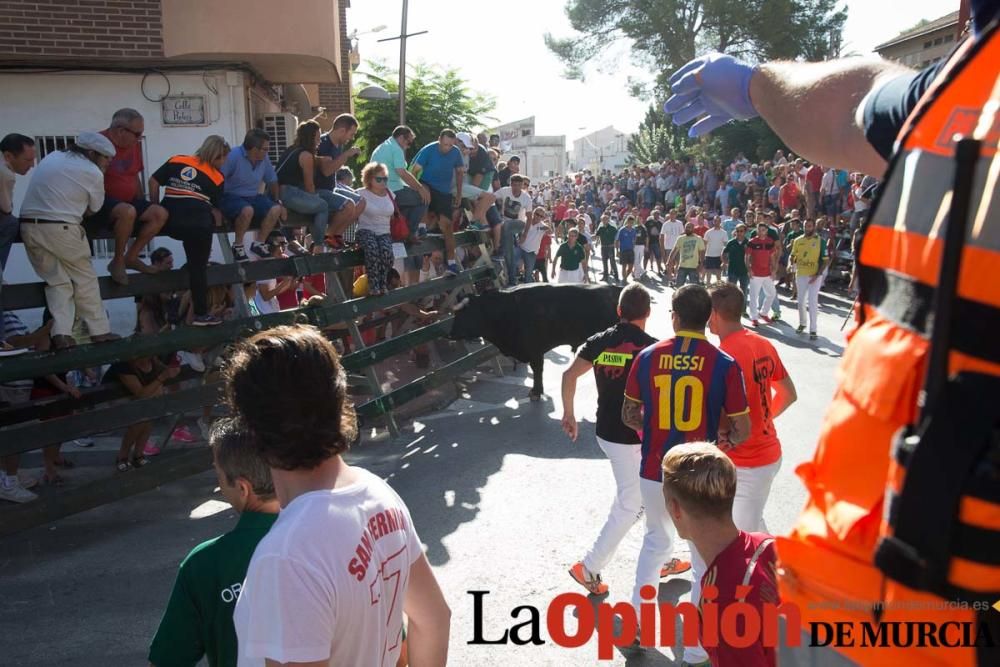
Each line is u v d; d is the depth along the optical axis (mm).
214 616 2205
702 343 3949
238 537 2250
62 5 9023
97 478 7047
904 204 1008
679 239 19734
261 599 1608
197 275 6617
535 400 9633
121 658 4246
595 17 32438
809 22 29328
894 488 954
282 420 1691
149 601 4871
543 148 70875
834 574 1054
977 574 889
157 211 6344
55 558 5516
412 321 11070
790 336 13211
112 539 5836
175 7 9250
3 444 5410
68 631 4523
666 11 30547
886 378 984
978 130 933
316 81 12047
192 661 2275
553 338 9547
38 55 9031
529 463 7246
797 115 1411
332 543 1652
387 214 8508
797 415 8430
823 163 1403
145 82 9703
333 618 1617
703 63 1591
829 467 1087
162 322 7578
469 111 20203
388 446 7969
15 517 5512
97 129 9633
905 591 961
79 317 5996
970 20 1080
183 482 7066
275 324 7094
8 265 9430
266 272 7207
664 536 4074
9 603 4863
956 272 897
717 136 31719
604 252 22203
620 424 4516
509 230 13273
